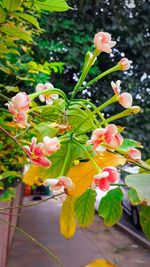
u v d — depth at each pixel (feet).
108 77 12.54
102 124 2.68
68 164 2.55
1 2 3.15
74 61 11.98
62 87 12.18
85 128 2.77
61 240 22.11
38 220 26.76
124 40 12.99
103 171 2.26
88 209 2.93
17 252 18.99
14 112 2.61
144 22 13.12
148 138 12.55
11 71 7.27
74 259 19.02
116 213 2.95
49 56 11.37
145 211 2.62
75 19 12.44
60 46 11.22
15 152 7.75
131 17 13.11
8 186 9.36
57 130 2.73
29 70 7.70
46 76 8.38
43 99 3.07
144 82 13.23
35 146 2.45
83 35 12.23
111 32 12.96
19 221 26.16
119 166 2.53
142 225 2.64
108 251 21.22
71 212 2.90
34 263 17.54
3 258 13.76
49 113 3.04
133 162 2.47
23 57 8.45
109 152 2.42
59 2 3.16
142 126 12.59
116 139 2.35
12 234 20.52
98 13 12.81
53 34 11.91
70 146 2.61
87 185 2.31
